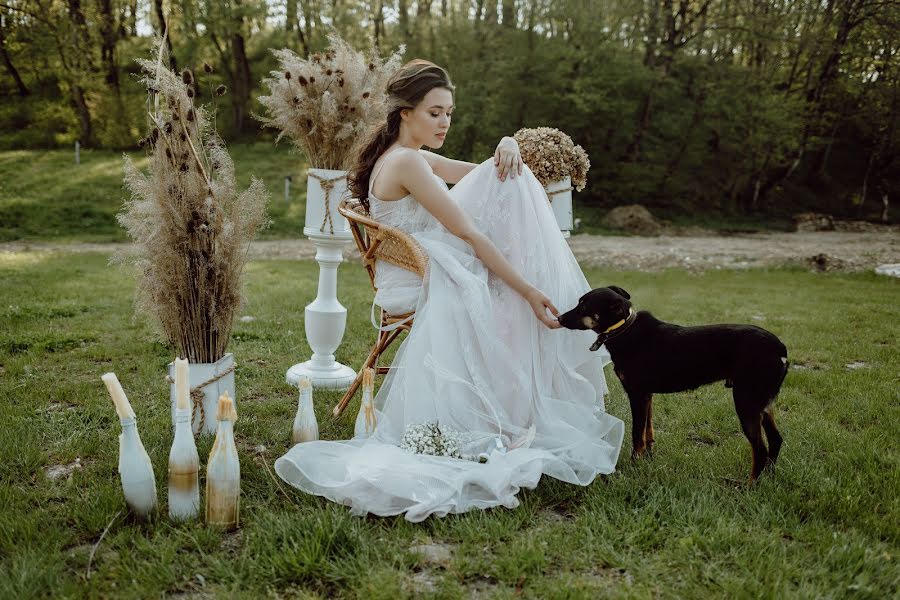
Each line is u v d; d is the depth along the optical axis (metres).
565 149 3.55
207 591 2.04
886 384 4.34
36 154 22.81
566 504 2.64
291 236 16.67
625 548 2.27
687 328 2.87
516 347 3.05
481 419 2.96
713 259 13.80
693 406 3.90
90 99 27.25
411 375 3.00
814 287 9.92
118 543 2.25
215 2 26.83
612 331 2.88
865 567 2.14
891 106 27.14
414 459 2.67
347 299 7.37
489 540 2.30
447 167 3.86
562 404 3.10
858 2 25.05
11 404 3.67
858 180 30.77
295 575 2.07
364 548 2.20
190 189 2.93
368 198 3.45
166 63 2.98
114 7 29.75
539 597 2.00
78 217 16.69
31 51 28.08
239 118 28.77
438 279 3.09
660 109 25.53
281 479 2.76
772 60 26.19
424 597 1.97
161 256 2.97
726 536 2.28
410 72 3.27
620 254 14.16
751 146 24.66
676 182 24.70
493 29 25.02
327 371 4.25
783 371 2.68
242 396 4.00
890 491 2.68
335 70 3.93
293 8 29.06
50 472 2.89
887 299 8.44
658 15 24.39
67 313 6.18
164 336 3.17
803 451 3.17
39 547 2.21
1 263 10.52
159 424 3.36
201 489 2.69
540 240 3.19
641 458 2.98
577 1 23.50
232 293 3.15
